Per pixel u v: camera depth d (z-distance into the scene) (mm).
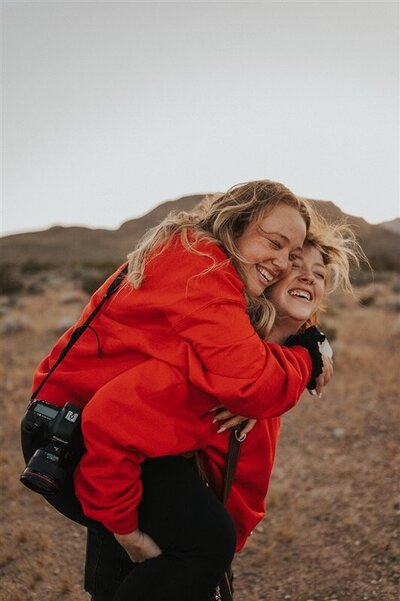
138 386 1952
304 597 3445
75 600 3543
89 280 22625
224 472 2217
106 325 2148
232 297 2033
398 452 5695
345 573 3615
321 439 6363
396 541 3838
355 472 5328
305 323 2652
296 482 5293
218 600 2309
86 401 2139
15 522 4641
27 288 27094
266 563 3930
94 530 2285
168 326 2045
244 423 2199
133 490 1964
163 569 1995
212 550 1979
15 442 6410
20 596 3564
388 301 18141
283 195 2230
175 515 2000
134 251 2246
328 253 2527
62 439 2016
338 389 7902
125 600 2004
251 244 2195
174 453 1997
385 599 3230
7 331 13812
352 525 4234
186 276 2043
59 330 13680
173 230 2184
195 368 1958
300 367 2168
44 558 4027
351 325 13492
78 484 2016
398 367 8961
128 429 1918
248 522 2373
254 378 1944
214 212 2250
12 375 9312
